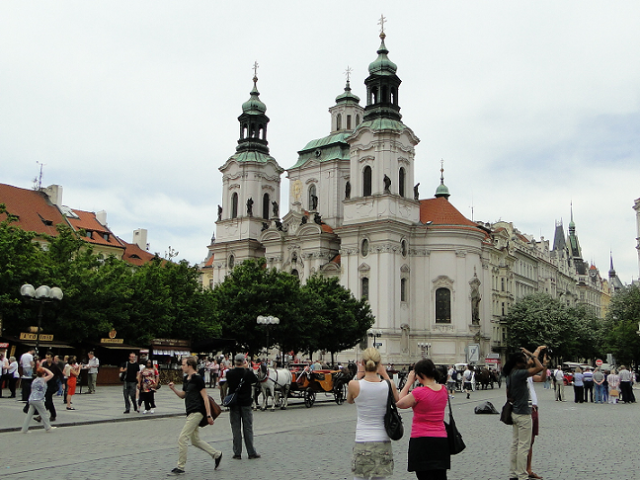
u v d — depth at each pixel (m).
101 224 103.44
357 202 96.00
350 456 19.31
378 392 11.38
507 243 126.56
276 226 106.00
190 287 68.50
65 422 27.55
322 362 92.06
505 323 116.94
